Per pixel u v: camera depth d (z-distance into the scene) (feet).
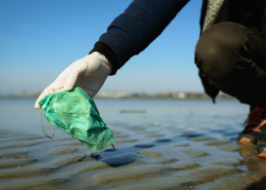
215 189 2.78
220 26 4.45
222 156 4.42
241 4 4.47
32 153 4.43
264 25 3.89
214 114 18.31
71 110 3.12
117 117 14.56
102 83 3.29
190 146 5.41
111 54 3.05
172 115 16.75
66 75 3.08
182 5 3.49
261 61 4.24
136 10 3.23
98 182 2.96
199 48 4.69
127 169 3.50
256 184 2.95
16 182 2.88
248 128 5.84
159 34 3.43
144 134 7.48
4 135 6.90
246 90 4.70
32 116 14.08
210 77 4.80
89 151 4.69
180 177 3.19
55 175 3.18
